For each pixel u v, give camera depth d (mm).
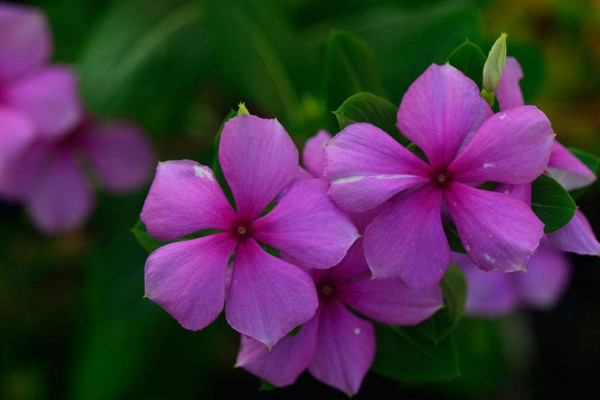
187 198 312
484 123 311
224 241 315
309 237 312
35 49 458
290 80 435
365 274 327
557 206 318
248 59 435
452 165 313
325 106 356
